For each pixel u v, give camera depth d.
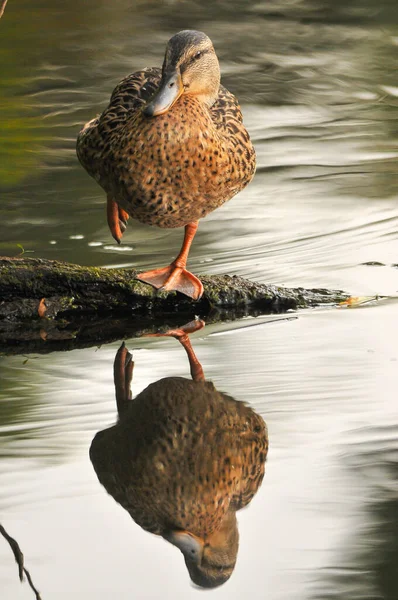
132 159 9.44
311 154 15.43
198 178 9.60
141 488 6.54
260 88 19.05
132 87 10.11
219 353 9.02
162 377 8.45
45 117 17.31
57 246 12.14
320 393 7.86
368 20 23.55
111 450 7.02
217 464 6.82
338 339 9.17
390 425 7.25
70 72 19.78
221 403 7.77
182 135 9.36
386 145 15.85
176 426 7.45
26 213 13.23
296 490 6.45
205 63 9.87
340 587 5.45
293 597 5.37
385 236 12.34
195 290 10.45
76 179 14.53
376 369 8.31
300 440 7.11
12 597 5.34
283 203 13.52
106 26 22.94
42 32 22.25
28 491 6.47
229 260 11.74
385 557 5.71
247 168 10.14
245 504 6.32
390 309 10.06
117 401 7.93
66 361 9.03
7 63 20.23
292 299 10.48
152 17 23.72
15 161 15.12
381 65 20.42
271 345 9.14
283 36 22.50
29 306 10.49
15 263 10.60
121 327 10.16
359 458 6.79
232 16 24.03
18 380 8.49
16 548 5.81
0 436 7.28
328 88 19.05
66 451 7.04
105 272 10.62
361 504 6.24
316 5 24.95
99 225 12.88
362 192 13.85
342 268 11.38
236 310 10.50
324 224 12.80
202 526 6.07
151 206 9.79
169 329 10.02
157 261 11.67
